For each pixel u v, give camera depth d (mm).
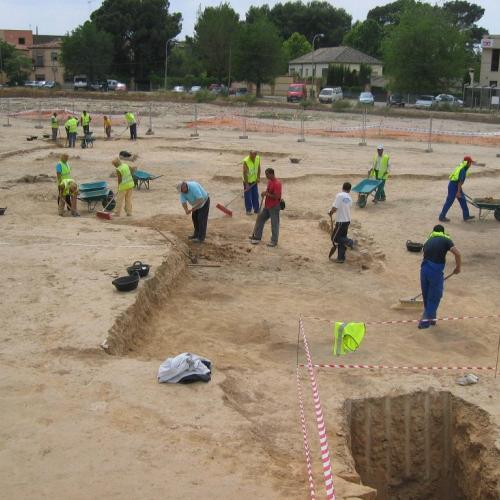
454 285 12656
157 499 5367
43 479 5582
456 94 68125
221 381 7625
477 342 9883
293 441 6684
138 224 15727
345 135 38062
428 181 23578
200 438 6336
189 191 13969
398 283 12672
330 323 10516
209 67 84312
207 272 12891
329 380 8258
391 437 7844
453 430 7770
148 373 7676
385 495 7859
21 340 8414
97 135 35844
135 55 89250
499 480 6602
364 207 19078
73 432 6312
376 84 82500
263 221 14781
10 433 6262
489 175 24906
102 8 88875
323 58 88375
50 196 19047
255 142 33375
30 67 86000
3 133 35594
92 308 9492
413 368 8664
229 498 5438
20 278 10805
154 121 44344
